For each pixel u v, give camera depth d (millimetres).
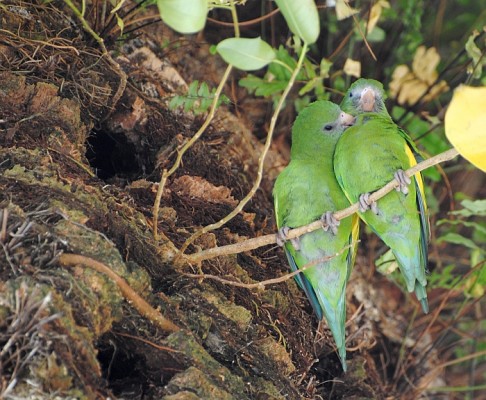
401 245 8133
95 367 5766
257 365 7000
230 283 7090
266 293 7973
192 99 8648
